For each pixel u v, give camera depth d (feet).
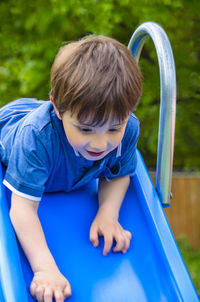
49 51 10.18
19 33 11.06
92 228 4.27
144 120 11.07
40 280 3.62
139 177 4.86
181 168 17.53
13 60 10.85
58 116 3.76
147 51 11.28
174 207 17.06
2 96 10.59
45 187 4.46
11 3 11.12
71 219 4.42
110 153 4.33
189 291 3.72
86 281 3.84
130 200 4.71
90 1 9.77
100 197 4.63
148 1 10.20
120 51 3.68
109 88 3.35
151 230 4.32
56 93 3.60
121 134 3.60
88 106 3.31
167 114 4.17
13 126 4.70
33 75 9.99
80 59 3.53
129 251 4.16
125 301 3.71
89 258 4.05
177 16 10.91
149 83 10.60
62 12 9.85
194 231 17.13
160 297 3.76
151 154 13.41
